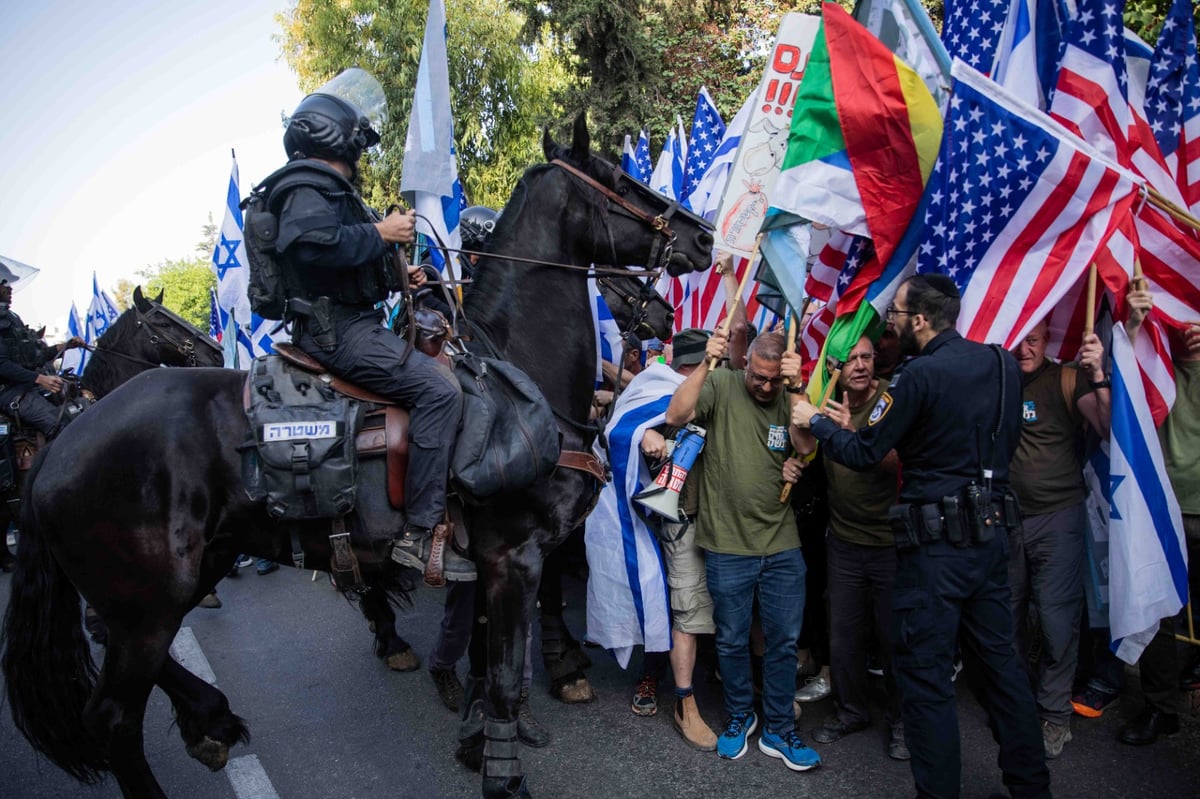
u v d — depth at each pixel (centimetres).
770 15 1638
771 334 360
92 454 269
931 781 284
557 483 309
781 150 386
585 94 1673
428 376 275
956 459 289
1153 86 394
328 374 283
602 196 331
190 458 275
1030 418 357
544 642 427
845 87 355
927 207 352
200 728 305
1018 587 371
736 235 387
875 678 442
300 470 268
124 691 277
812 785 340
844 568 367
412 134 503
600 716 408
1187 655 414
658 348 621
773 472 353
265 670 481
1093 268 336
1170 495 336
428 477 274
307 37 1650
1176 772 336
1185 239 349
